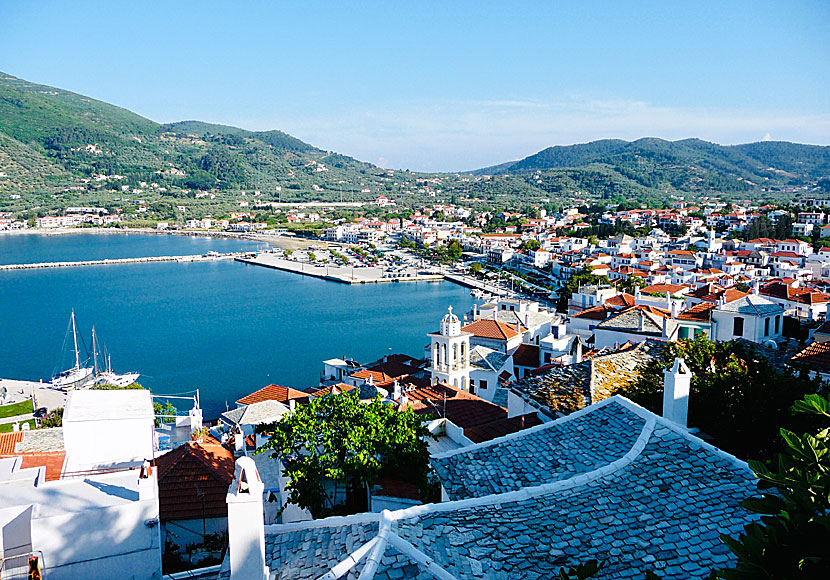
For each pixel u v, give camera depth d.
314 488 30.02
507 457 24.58
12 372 149.38
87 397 41.25
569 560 16.02
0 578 21.06
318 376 141.75
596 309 95.31
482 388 74.06
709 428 29.45
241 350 167.25
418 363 111.88
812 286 165.62
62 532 21.92
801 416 27.73
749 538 10.84
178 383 137.50
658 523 17.66
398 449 30.48
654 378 35.94
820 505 11.51
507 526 17.58
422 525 17.30
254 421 71.88
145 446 39.16
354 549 16.84
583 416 25.75
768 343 59.22
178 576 25.11
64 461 32.47
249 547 16.30
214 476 38.28
